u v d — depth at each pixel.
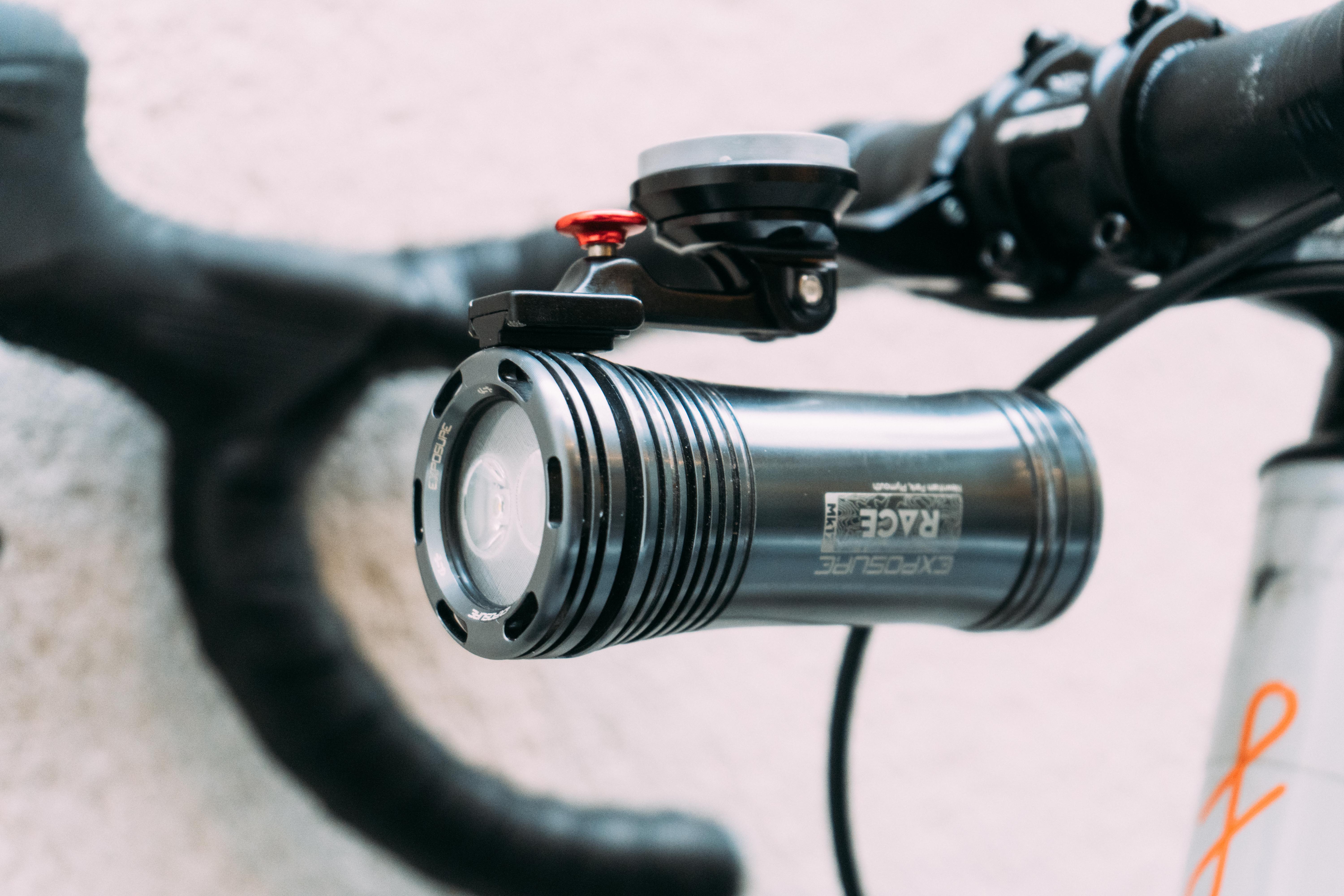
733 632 0.78
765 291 0.46
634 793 0.75
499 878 0.68
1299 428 0.92
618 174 0.76
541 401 0.41
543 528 0.41
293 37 0.69
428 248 0.65
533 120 0.74
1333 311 0.50
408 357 0.63
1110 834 0.86
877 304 0.81
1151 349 0.88
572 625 0.41
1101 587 0.86
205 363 0.60
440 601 0.43
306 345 0.61
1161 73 0.48
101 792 0.65
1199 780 0.89
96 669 0.65
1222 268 0.47
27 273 0.57
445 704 0.71
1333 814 0.47
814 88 0.80
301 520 0.64
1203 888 0.49
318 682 0.64
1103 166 0.49
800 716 0.79
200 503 0.62
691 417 0.43
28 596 0.64
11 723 0.64
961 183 0.53
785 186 0.44
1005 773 0.83
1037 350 0.85
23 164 0.57
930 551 0.45
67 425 0.65
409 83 0.71
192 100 0.67
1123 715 0.87
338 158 0.70
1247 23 0.86
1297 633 0.49
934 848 0.81
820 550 0.44
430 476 0.43
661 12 0.77
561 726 0.74
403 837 0.66
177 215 0.66
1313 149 0.45
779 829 0.78
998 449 0.46
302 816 0.68
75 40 0.58
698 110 0.78
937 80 0.83
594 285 0.44
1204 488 0.89
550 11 0.74
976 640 0.83
